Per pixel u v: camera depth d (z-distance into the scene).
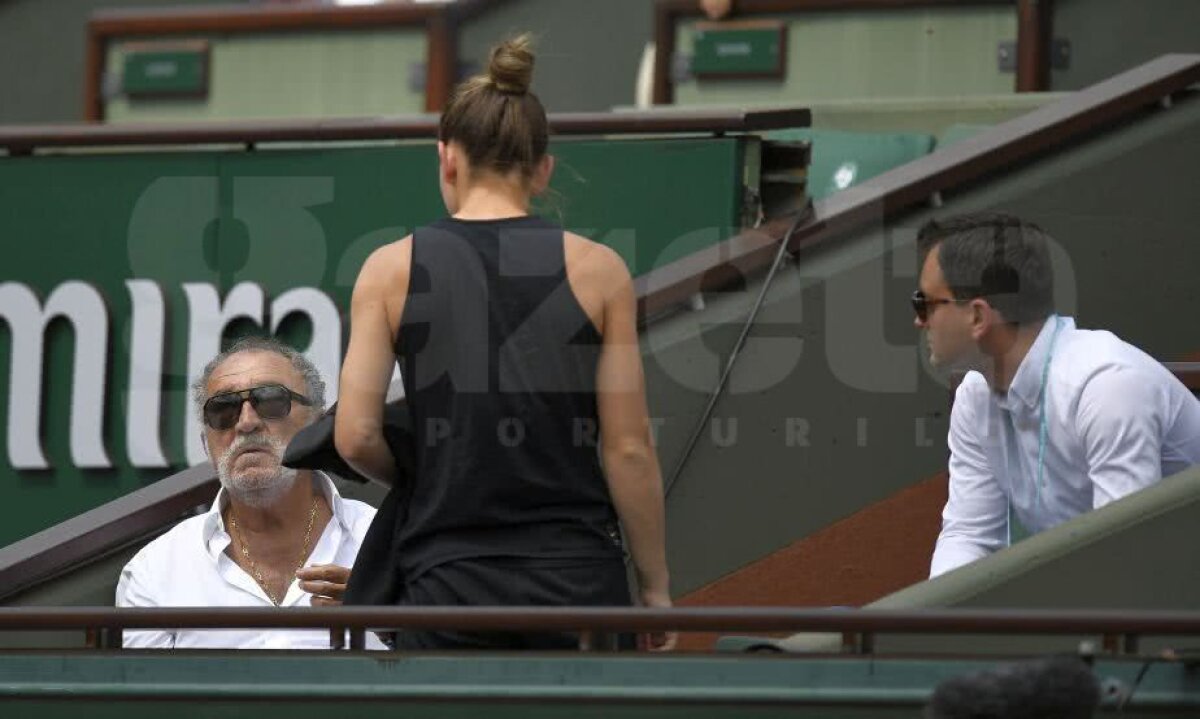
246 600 16.89
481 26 34.53
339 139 23.56
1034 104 27.33
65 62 40.06
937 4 29.62
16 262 25.12
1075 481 15.85
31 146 24.78
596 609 12.44
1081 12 29.36
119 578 17.81
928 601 14.51
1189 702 12.51
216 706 13.39
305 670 13.23
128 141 24.30
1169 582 14.59
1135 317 21.72
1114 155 21.80
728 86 30.75
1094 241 21.70
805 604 20.17
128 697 13.48
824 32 30.23
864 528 20.25
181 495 18.14
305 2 37.59
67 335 24.94
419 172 23.42
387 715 13.11
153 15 35.47
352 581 13.31
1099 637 14.13
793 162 21.88
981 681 10.77
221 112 35.16
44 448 25.06
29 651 13.65
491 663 12.96
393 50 34.41
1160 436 15.39
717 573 20.05
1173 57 22.80
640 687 12.79
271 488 16.72
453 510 12.84
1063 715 10.71
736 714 12.74
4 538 25.19
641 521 13.01
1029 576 14.57
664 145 21.91
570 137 22.22
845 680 12.70
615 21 34.59
